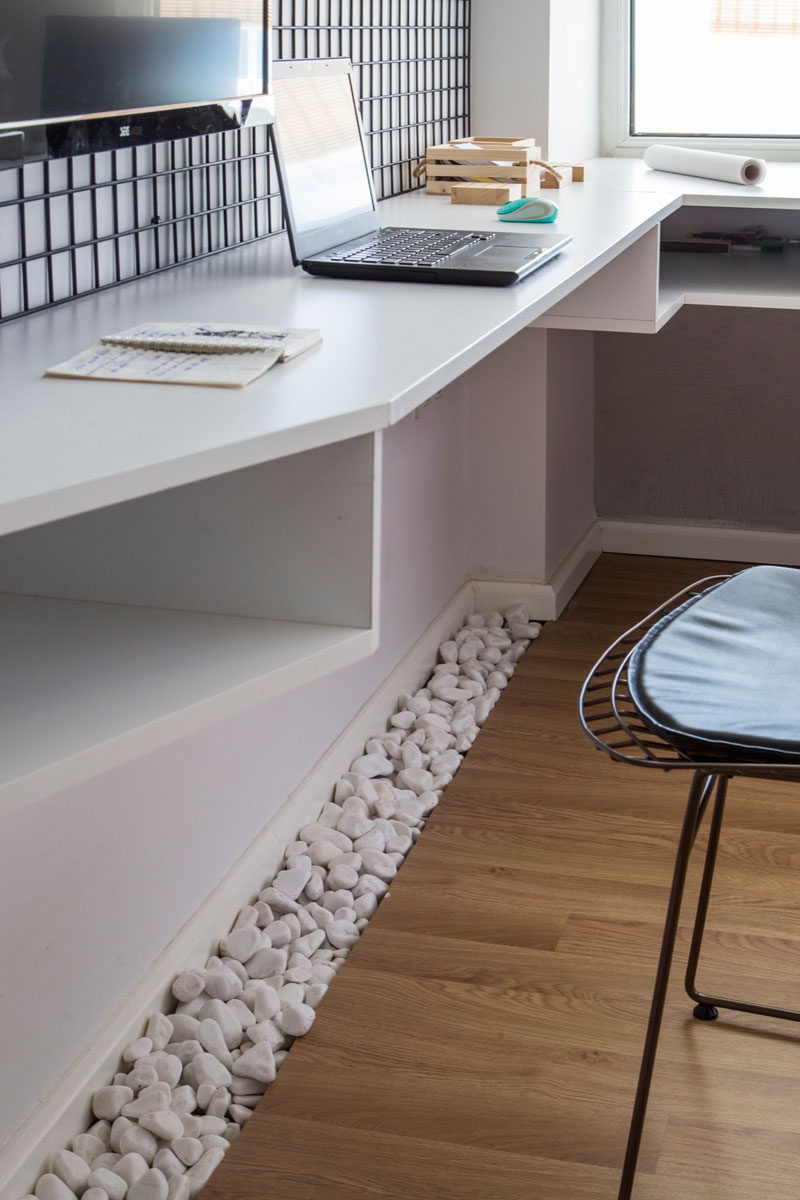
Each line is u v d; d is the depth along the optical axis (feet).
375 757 7.18
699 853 6.20
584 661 8.46
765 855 6.17
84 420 2.78
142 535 3.54
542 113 9.02
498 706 7.86
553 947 5.48
